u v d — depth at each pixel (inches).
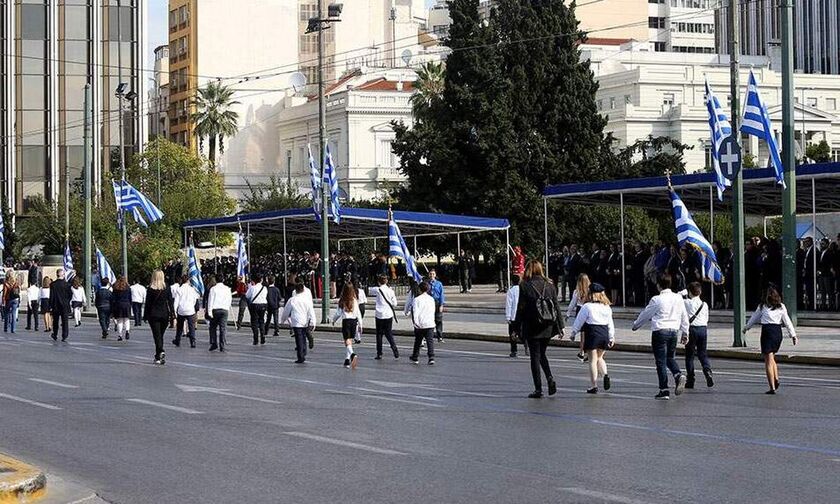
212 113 4409.5
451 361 1073.5
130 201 2151.8
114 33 3882.9
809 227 1968.5
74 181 3649.1
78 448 553.3
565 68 2785.4
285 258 2075.5
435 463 498.0
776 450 527.5
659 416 652.7
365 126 4173.2
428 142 2778.1
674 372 755.4
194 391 811.4
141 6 3897.6
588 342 775.1
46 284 1694.1
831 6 4692.4
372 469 484.7
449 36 2829.7
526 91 2768.2
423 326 1043.3
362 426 618.8
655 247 1533.0
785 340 1168.8
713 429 597.6
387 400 744.3
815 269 1401.3
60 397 776.3
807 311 1402.6
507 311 1118.4
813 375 909.2
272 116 4731.8
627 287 1621.6
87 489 444.1
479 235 2687.0
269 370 988.6
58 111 3848.4
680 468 480.4
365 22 5024.6
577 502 410.6
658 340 741.9
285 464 499.8
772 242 1416.1
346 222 2069.4
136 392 807.1
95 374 957.8
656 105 4084.6
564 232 2669.8
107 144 3878.0
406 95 4207.7
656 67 4087.1
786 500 411.5
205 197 3289.9
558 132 2787.9
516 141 2741.1
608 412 672.4
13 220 3550.7
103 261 1854.1
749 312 1445.6
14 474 432.8
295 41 4854.8
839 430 592.4
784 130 1226.0
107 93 3878.0
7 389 832.3
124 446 557.6
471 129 2748.5
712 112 1160.8
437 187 2815.0
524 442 557.3
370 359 1107.3
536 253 2667.3
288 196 3474.4
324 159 1753.2
